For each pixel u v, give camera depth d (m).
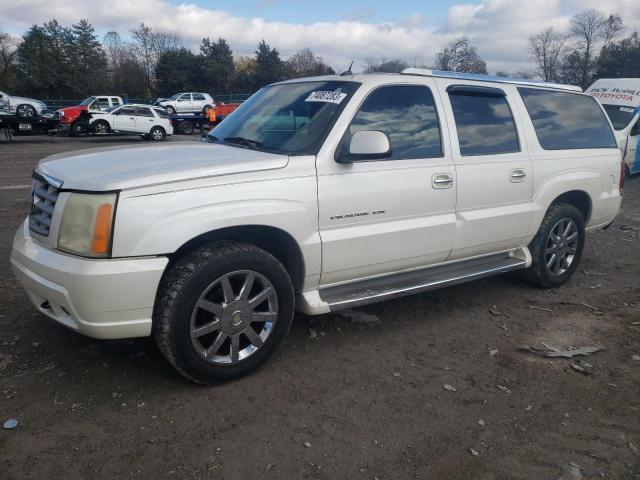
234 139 4.15
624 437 3.05
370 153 3.51
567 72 62.88
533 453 2.89
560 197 5.30
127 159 3.46
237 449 2.81
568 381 3.64
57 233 3.08
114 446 2.79
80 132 24.11
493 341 4.22
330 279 3.81
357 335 4.22
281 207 3.39
